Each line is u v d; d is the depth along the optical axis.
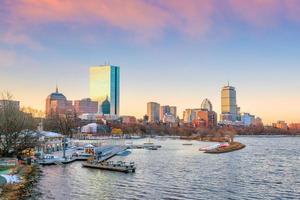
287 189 94.75
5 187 84.75
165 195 85.81
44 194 83.81
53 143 191.88
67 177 109.88
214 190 92.50
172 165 147.88
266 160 170.50
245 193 89.31
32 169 117.75
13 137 131.88
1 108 142.12
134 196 84.31
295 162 160.50
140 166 143.38
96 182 102.00
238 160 170.50
